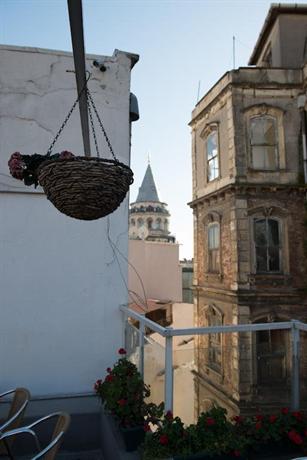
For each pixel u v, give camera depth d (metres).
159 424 3.66
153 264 26.41
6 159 5.05
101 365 4.95
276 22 16.08
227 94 14.77
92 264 5.12
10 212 5.00
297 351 4.11
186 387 8.83
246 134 14.27
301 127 14.34
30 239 5.00
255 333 13.30
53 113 5.30
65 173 2.02
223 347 14.02
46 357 4.82
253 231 13.88
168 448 3.26
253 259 13.73
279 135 14.34
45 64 5.37
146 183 50.78
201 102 17.66
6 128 5.12
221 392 11.87
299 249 13.91
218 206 15.54
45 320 4.89
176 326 23.89
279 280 13.69
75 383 4.84
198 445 3.28
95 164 2.04
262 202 13.97
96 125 5.41
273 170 14.11
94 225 5.21
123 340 5.11
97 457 4.19
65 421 2.73
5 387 4.67
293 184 13.93
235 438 3.37
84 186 2.03
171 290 26.72
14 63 5.28
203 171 17.31
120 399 3.80
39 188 5.06
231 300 13.98
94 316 5.03
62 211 2.16
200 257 17.41
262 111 14.34
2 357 4.72
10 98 5.19
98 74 5.52
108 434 3.97
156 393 4.10
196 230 17.95
